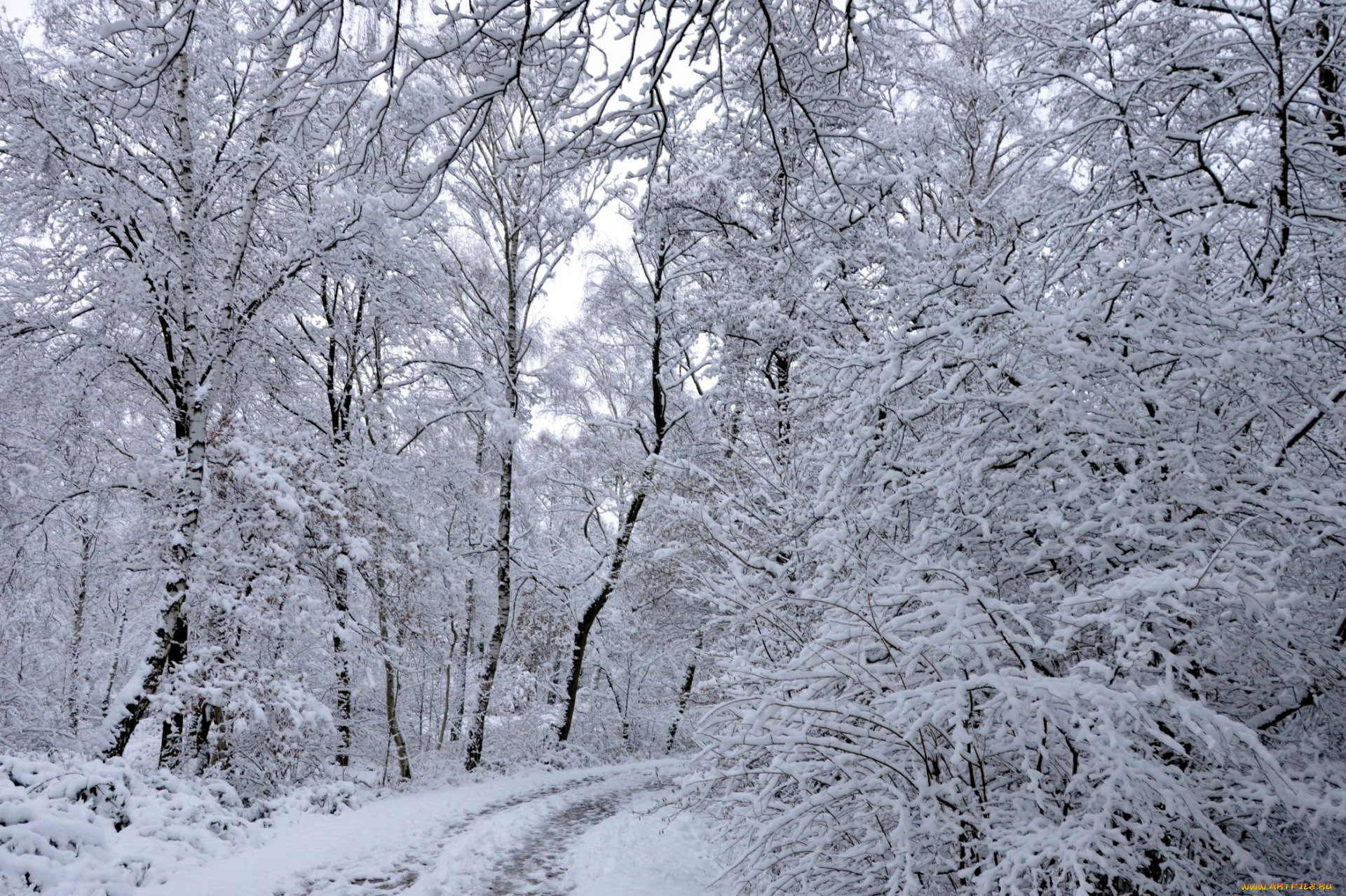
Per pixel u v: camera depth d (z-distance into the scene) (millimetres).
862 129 6523
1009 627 3729
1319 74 5062
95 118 8883
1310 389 3629
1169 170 4574
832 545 4473
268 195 10453
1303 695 3461
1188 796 2789
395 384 13281
